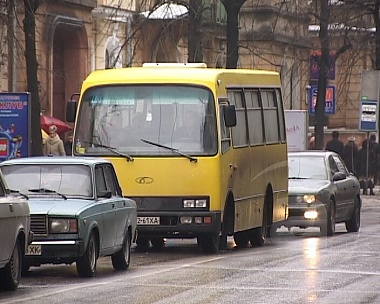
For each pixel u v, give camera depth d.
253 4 157.25
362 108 117.50
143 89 60.41
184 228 58.75
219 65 144.25
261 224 67.19
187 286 43.41
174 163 59.00
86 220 46.50
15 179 49.19
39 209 46.09
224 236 62.34
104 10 119.06
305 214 73.50
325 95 120.31
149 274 48.53
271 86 70.94
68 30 113.94
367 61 173.12
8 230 41.19
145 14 112.75
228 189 60.56
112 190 51.94
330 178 76.56
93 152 59.94
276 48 159.00
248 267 51.22
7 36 88.50
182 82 60.16
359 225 82.25
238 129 63.34
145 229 58.94
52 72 104.12
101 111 60.53
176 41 114.69
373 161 128.75
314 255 57.88
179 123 59.75
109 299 39.34
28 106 75.62
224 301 38.69
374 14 120.88
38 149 81.19
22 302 38.62
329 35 118.56
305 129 110.56
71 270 51.41
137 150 59.44
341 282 44.81
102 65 120.81
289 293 41.06
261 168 67.44
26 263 46.50
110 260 57.09
